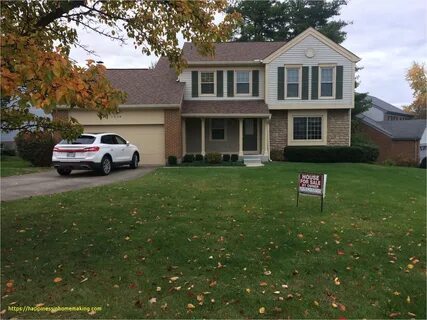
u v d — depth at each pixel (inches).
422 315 162.6
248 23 1336.1
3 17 211.2
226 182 486.0
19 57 147.3
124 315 157.0
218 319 154.9
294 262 212.4
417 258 223.0
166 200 367.9
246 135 930.1
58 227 273.9
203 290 178.9
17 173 616.4
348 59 896.9
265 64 901.2
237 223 285.3
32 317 154.7
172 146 789.2
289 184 468.4
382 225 288.4
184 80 912.3
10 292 175.5
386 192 428.1
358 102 1293.1
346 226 281.9
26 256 218.4
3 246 234.1
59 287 181.2
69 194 398.0
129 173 622.8
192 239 247.9
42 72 143.8
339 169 679.7
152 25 276.7
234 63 901.2
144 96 807.1
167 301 168.6
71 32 270.2
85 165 572.7
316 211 325.1
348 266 208.7
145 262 211.5
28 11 232.1
